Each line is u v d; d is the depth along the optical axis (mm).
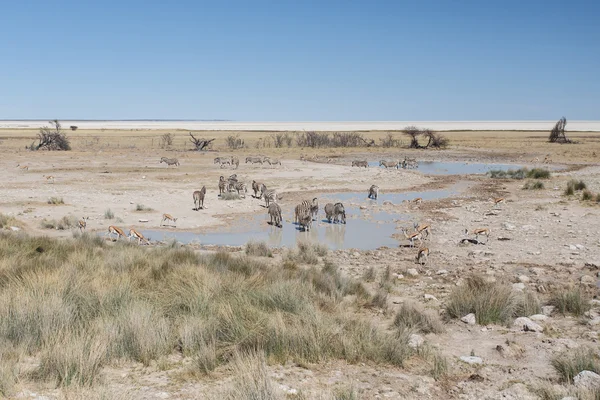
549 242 18344
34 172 44000
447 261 16094
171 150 76812
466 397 6234
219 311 8719
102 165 52156
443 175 45812
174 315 8898
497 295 10164
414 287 12859
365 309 10656
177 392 6105
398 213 26984
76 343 6719
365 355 7629
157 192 33062
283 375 6746
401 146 87125
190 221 24312
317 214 26484
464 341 8602
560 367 7012
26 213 24719
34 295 8609
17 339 7383
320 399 5723
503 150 77812
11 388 5789
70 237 18906
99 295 9164
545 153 71250
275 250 18406
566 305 10406
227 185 34156
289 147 85625
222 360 7246
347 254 17688
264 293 9953
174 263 13125
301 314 8805
